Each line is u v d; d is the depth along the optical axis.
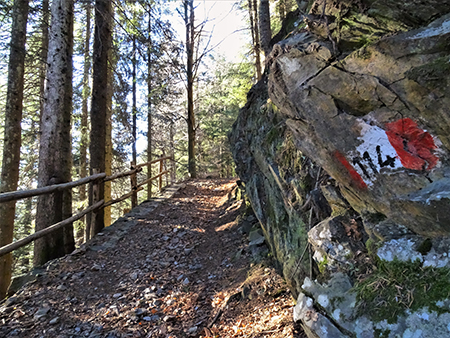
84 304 3.62
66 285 3.98
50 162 5.04
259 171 4.73
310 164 2.89
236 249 4.89
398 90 1.75
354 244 2.13
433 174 1.70
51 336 3.02
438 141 1.67
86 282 4.11
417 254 1.64
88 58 11.25
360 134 1.95
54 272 4.24
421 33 1.66
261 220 4.33
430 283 1.52
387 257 1.75
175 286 4.08
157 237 5.87
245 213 5.99
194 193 9.66
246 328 2.88
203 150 20.84
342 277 2.00
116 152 12.34
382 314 1.59
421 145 1.73
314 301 2.01
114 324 3.23
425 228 1.68
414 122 1.74
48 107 5.09
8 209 6.50
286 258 3.17
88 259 4.79
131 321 3.28
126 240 5.68
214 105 15.82
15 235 11.20
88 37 12.37
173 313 3.45
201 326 3.16
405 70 1.71
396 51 1.72
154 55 7.80
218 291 3.83
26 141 10.86
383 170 1.88
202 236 5.96
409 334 1.45
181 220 6.89
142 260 4.88
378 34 1.89
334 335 1.73
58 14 5.14
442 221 1.58
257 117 4.92
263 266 3.83
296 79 2.24
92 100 6.64
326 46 2.09
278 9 12.07
